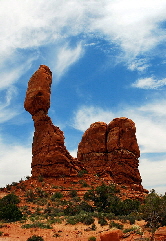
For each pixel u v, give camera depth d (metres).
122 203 41.62
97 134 73.06
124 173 65.38
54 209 42.22
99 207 43.06
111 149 69.25
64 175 58.88
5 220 35.72
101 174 66.31
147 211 30.53
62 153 60.88
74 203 45.75
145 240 23.50
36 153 62.03
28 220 35.81
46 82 64.81
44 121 63.09
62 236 27.52
